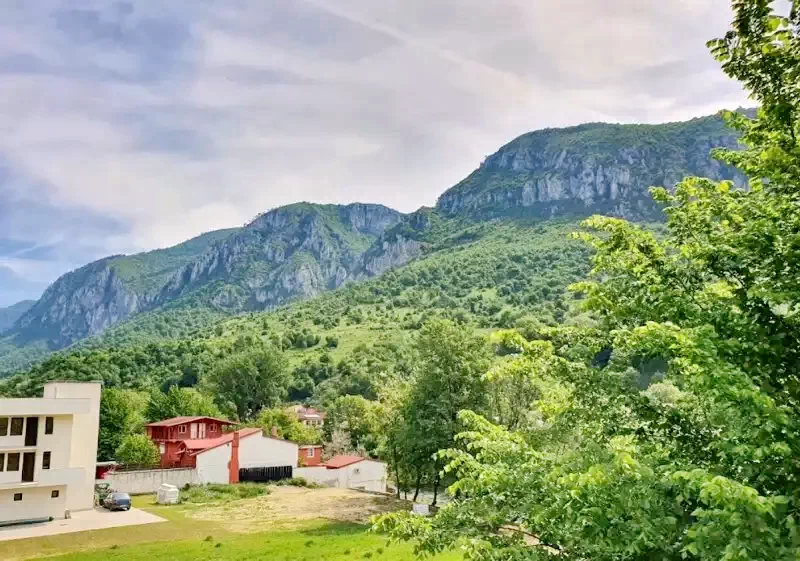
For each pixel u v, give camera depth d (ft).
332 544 105.09
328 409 340.80
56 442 144.36
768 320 24.44
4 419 140.56
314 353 584.81
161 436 237.66
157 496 169.58
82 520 138.31
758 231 24.66
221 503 165.17
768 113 23.91
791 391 22.91
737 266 25.82
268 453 205.67
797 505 20.15
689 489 21.30
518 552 24.97
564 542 25.46
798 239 23.03
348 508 153.79
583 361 30.55
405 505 158.81
